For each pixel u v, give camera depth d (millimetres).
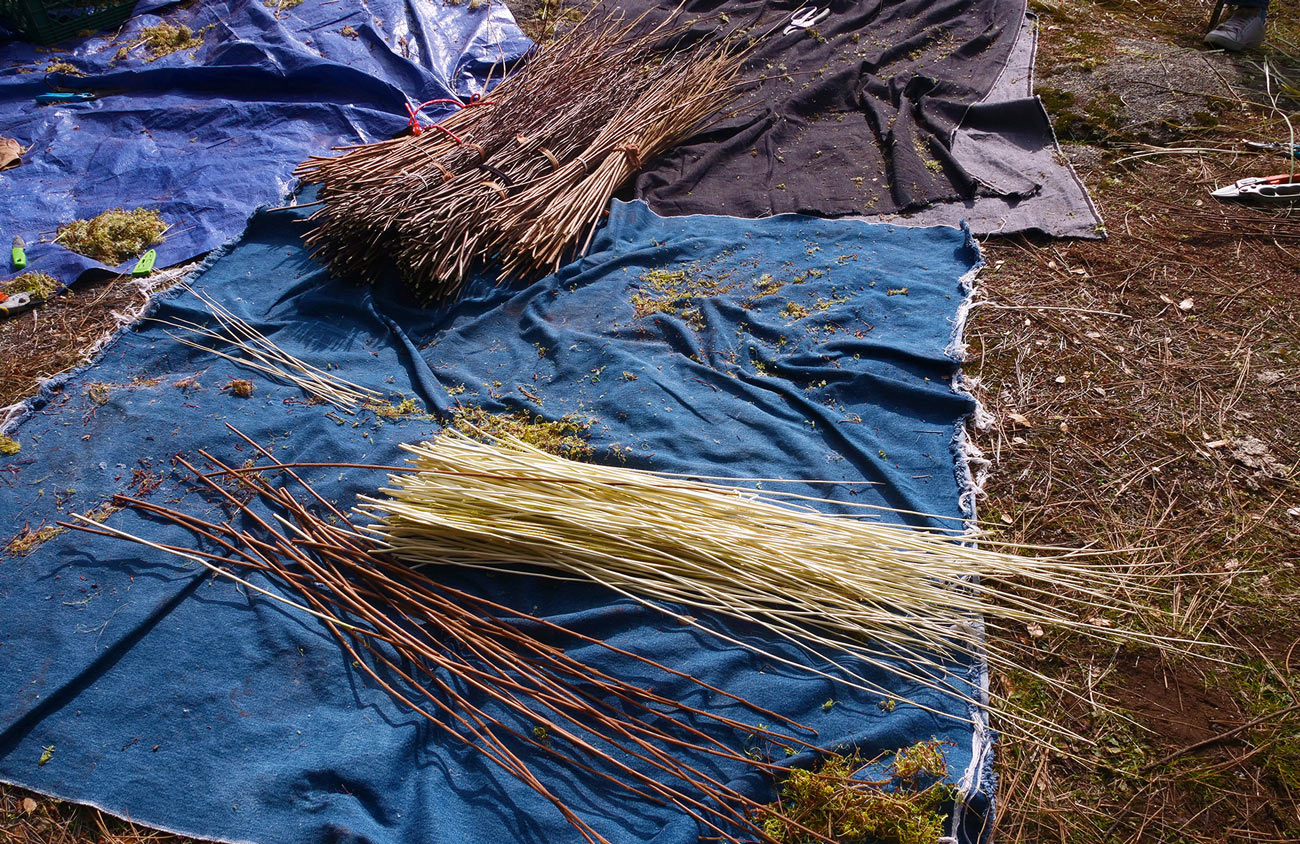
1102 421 2178
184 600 1911
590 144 2832
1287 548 1950
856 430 2158
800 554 1852
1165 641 1832
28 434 2199
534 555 1907
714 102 3094
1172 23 3443
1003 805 1676
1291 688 1777
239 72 3178
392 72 3311
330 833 1634
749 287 2529
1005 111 2951
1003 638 1852
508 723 1756
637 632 1848
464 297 2523
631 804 1678
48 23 3393
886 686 1790
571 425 2199
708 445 2146
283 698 1798
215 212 2766
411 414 2256
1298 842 1629
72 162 2955
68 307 2531
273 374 2338
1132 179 2795
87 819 1687
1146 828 1653
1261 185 2676
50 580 1933
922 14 3430
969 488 2047
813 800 1654
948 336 2357
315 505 2059
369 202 2465
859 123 3057
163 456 2150
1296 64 3139
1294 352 2283
